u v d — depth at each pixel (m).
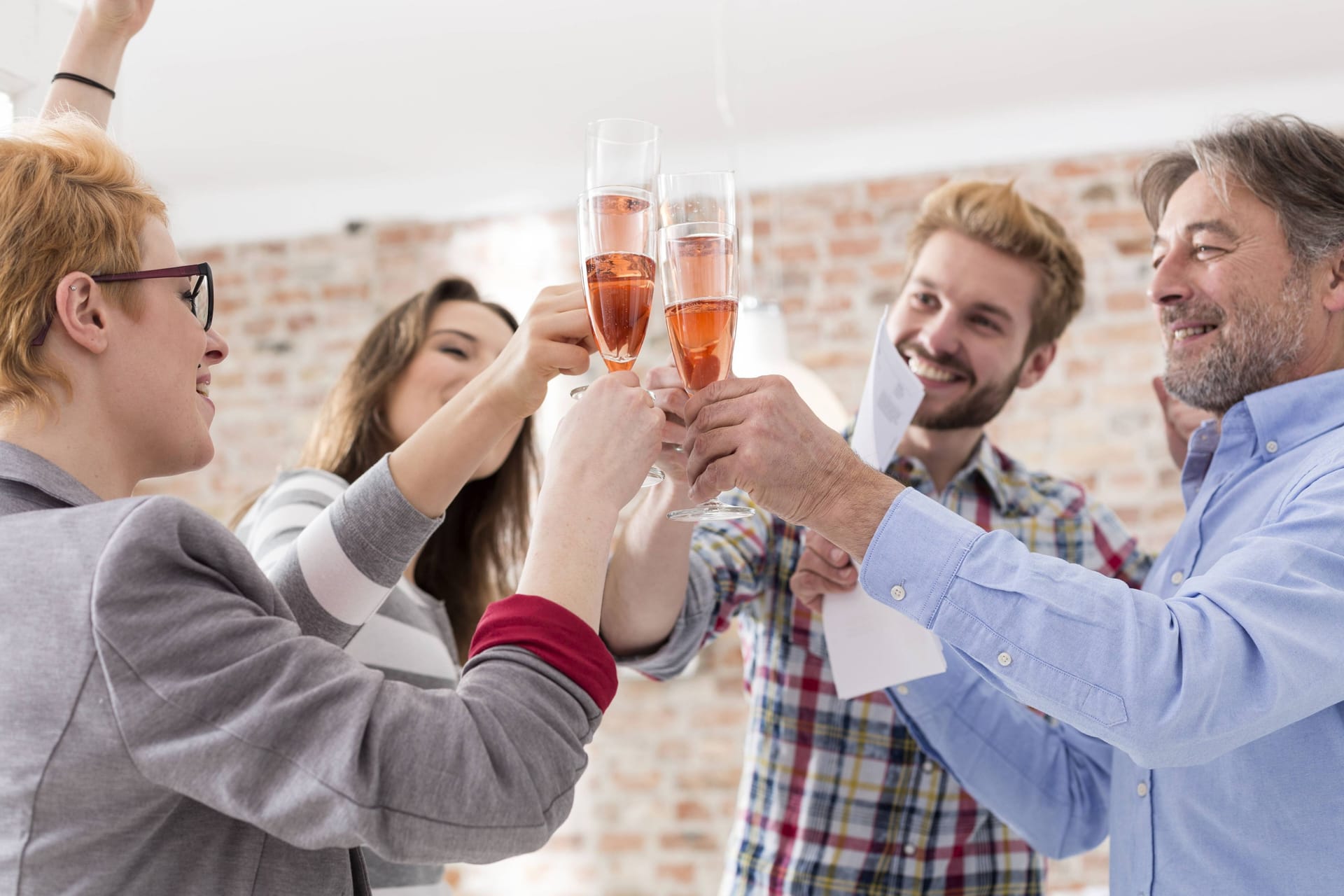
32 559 0.81
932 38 3.49
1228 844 1.21
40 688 0.79
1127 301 4.04
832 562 1.44
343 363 4.54
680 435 1.37
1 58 1.48
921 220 2.08
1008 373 2.00
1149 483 3.98
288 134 4.05
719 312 1.12
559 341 1.12
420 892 1.50
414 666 1.57
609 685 0.92
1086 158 4.09
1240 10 3.37
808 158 4.25
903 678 1.39
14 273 0.89
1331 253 1.35
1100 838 1.56
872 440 1.35
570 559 0.93
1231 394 1.42
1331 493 1.17
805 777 1.77
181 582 0.81
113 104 1.42
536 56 3.52
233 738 0.79
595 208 1.07
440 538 1.96
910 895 1.74
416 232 4.57
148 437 0.96
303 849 0.88
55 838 0.79
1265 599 1.09
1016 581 1.10
